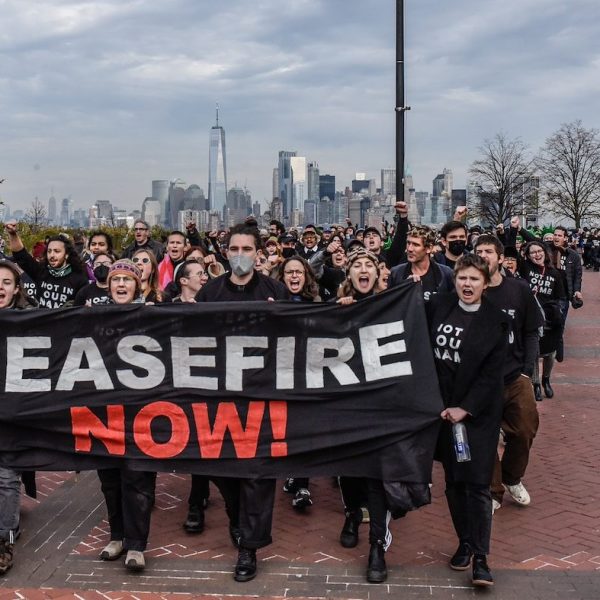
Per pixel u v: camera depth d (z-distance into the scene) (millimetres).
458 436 4527
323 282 7840
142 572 4781
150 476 4941
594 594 4410
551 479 6578
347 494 5207
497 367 4605
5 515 4895
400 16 11984
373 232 9234
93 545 5246
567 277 11039
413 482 4652
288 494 6355
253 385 4906
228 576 4715
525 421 5680
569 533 5352
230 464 4859
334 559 4965
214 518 5781
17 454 5020
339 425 4809
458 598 4379
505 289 5672
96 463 4969
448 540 5297
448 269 6477
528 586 4520
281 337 4910
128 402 4984
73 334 5047
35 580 4688
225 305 4922
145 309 4988
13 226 7059
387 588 4516
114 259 7977
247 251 5344
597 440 7785
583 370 11883
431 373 4707
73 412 4996
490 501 4578
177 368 4980
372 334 4840
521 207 53344
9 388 5027
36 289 7246
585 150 56688
